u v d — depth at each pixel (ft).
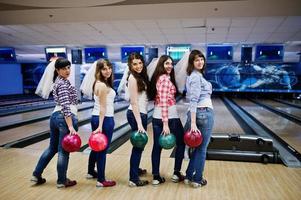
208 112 7.32
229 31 23.88
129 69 7.54
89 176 8.54
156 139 7.85
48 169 9.37
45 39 28.27
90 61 33.78
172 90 7.65
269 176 8.71
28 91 52.21
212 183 8.16
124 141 14.15
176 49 30.86
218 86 45.75
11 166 9.78
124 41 29.37
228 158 10.18
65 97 7.23
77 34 25.50
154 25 21.70
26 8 16.15
